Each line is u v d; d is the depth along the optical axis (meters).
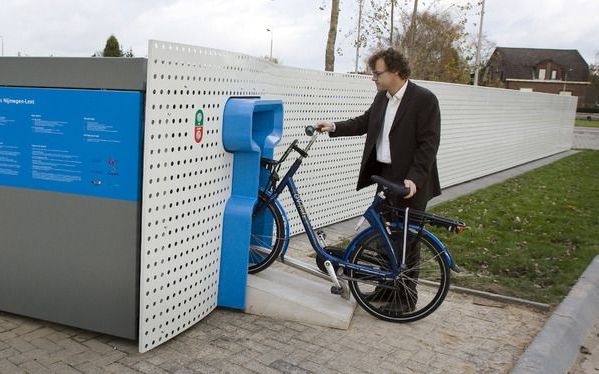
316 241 4.16
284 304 3.90
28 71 3.33
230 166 3.88
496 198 9.55
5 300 3.69
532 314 4.28
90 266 3.41
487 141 12.77
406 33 18.83
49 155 3.38
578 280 4.92
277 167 4.72
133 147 3.18
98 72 3.18
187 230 3.48
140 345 3.25
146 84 3.08
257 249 4.31
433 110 3.86
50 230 3.47
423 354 3.53
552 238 6.65
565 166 15.73
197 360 3.28
